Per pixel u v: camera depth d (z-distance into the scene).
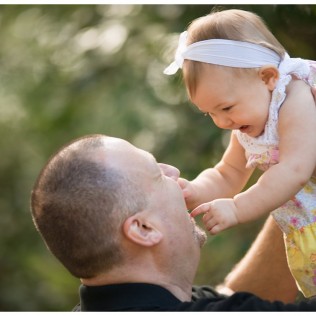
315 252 3.71
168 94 6.79
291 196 3.53
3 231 9.73
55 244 3.54
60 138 8.48
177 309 3.40
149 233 3.51
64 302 9.31
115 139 3.63
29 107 8.20
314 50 5.90
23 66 8.38
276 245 4.34
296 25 5.89
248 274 4.42
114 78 7.04
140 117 6.74
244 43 3.63
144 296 3.44
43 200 3.54
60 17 7.74
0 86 8.46
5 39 8.51
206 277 6.80
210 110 3.72
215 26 3.68
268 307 3.34
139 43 6.93
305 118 3.55
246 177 3.95
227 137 6.41
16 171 9.84
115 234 3.47
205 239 3.75
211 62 3.64
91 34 7.22
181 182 3.84
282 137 3.59
